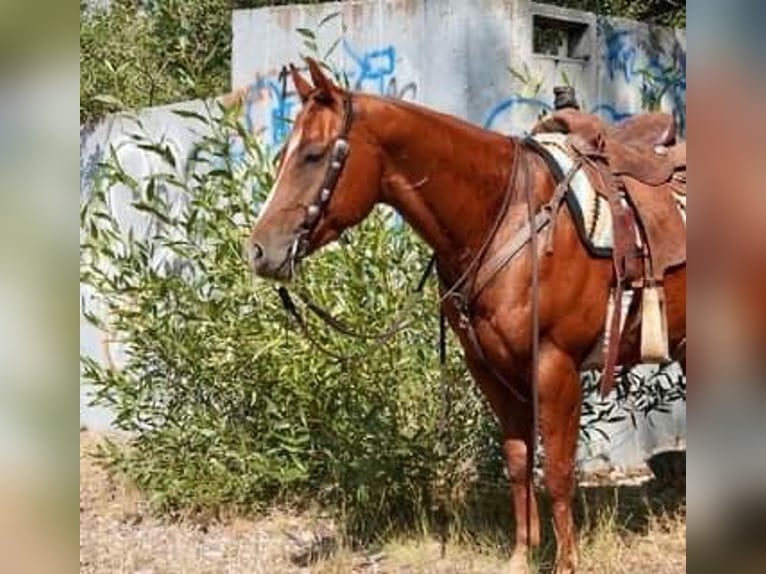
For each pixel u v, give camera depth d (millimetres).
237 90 7434
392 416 5281
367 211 4008
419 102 6238
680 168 4441
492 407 4395
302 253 3883
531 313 4023
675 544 4973
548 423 4105
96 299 6969
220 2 11047
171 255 7234
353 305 5180
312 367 5273
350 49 6645
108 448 6582
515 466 4375
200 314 5699
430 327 5281
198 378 5770
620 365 4461
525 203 4109
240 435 5711
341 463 5285
